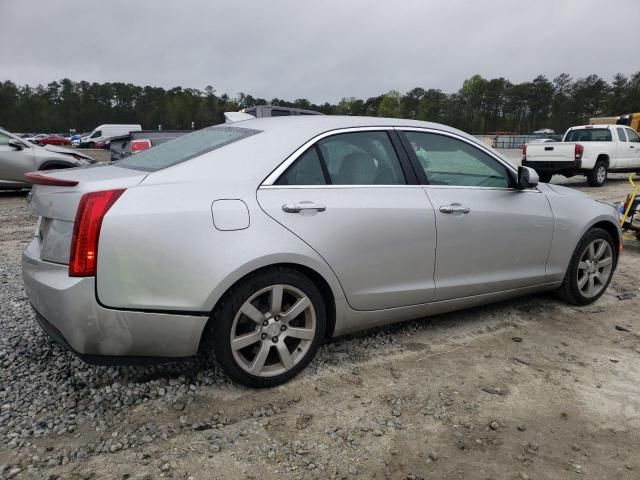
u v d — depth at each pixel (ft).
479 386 10.27
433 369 10.93
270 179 9.65
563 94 366.02
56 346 11.49
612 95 347.77
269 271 9.41
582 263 14.66
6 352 11.15
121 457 7.88
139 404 9.32
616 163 49.60
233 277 8.87
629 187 48.08
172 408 9.23
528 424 9.02
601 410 9.51
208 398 9.58
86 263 8.21
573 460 8.09
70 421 8.72
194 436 8.45
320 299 10.12
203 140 10.80
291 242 9.44
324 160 10.41
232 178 9.37
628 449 8.40
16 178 36.01
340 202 10.20
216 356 9.27
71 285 8.24
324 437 8.52
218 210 8.93
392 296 11.02
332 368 10.85
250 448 8.18
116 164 10.68
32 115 387.75
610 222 15.08
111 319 8.36
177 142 11.41
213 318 9.10
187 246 8.60
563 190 14.80
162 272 8.48
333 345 11.94
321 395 9.80
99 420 8.80
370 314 10.96
